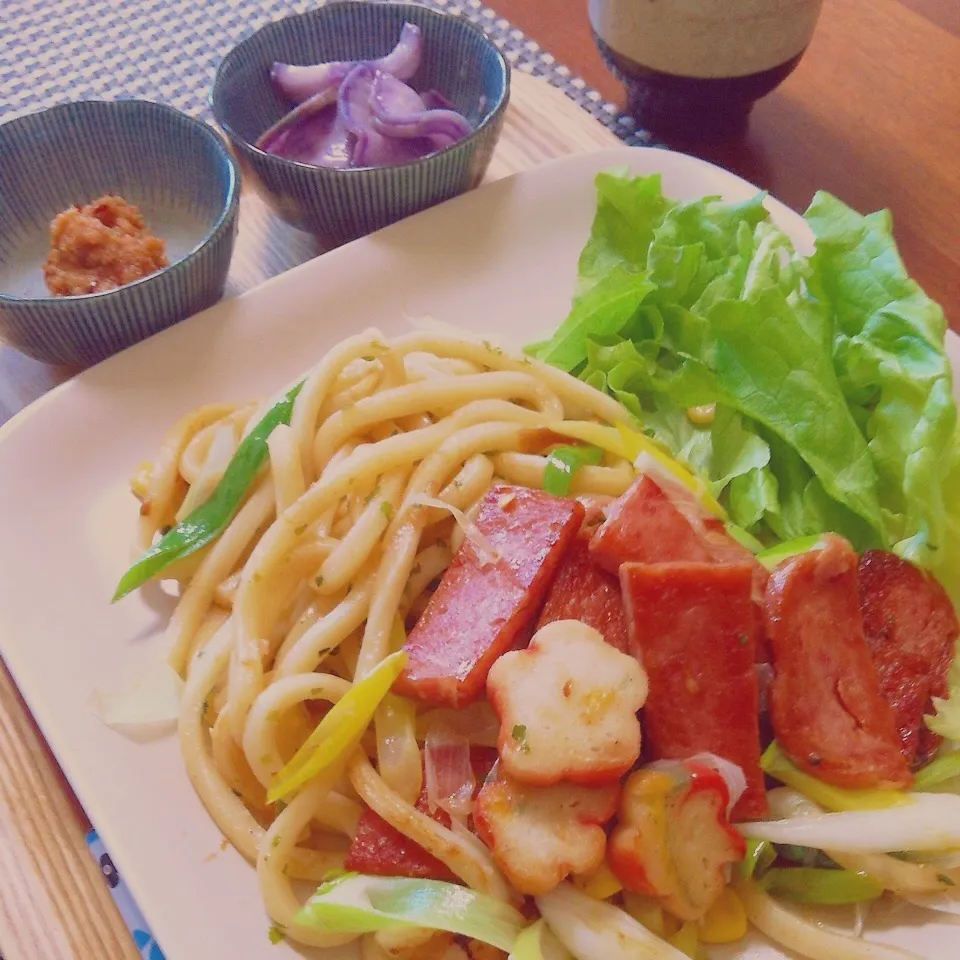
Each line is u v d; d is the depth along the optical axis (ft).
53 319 0.99
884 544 0.93
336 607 0.89
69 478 0.97
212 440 0.98
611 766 0.75
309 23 1.25
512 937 0.75
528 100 1.34
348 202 1.13
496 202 1.17
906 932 0.78
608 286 1.06
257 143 1.22
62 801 0.85
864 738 0.82
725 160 1.29
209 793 0.82
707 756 0.79
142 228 1.10
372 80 1.22
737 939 0.79
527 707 0.76
